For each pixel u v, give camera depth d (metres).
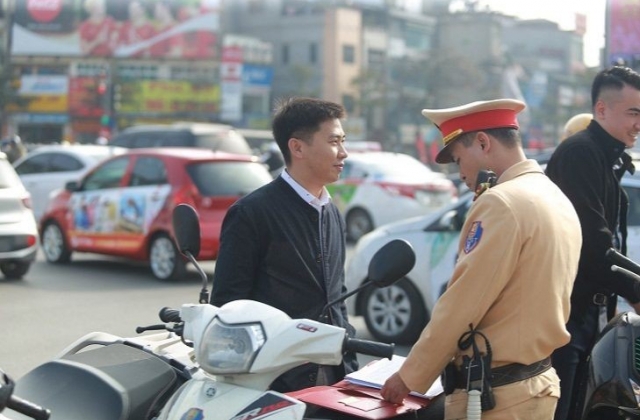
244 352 3.19
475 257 3.29
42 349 8.27
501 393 3.36
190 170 12.22
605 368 3.97
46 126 62.50
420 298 8.58
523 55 67.75
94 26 63.50
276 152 19.59
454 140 3.63
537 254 3.33
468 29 61.78
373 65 65.56
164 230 12.20
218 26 64.50
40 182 17.59
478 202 3.39
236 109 63.91
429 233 8.61
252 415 3.17
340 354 3.22
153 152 12.77
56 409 3.55
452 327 3.32
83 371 3.62
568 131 6.54
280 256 3.99
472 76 56.66
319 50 65.38
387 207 17.80
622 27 12.43
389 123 58.31
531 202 3.35
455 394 3.48
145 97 63.25
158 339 4.35
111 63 62.16
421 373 3.38
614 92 4.49
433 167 44.03
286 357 3.20
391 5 65.94
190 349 4.06
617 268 4.02
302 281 4.01
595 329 4.52
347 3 65.25
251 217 3.98
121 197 12.80
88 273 12.94
